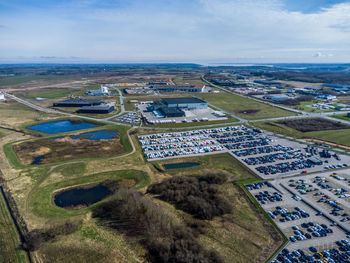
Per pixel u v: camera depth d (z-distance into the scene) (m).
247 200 88.50
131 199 82.00
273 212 81.62
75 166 113.25
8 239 68.31
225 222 76.50
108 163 117.56
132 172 109.12
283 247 66.06
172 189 92.31
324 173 108.88
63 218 77.19
